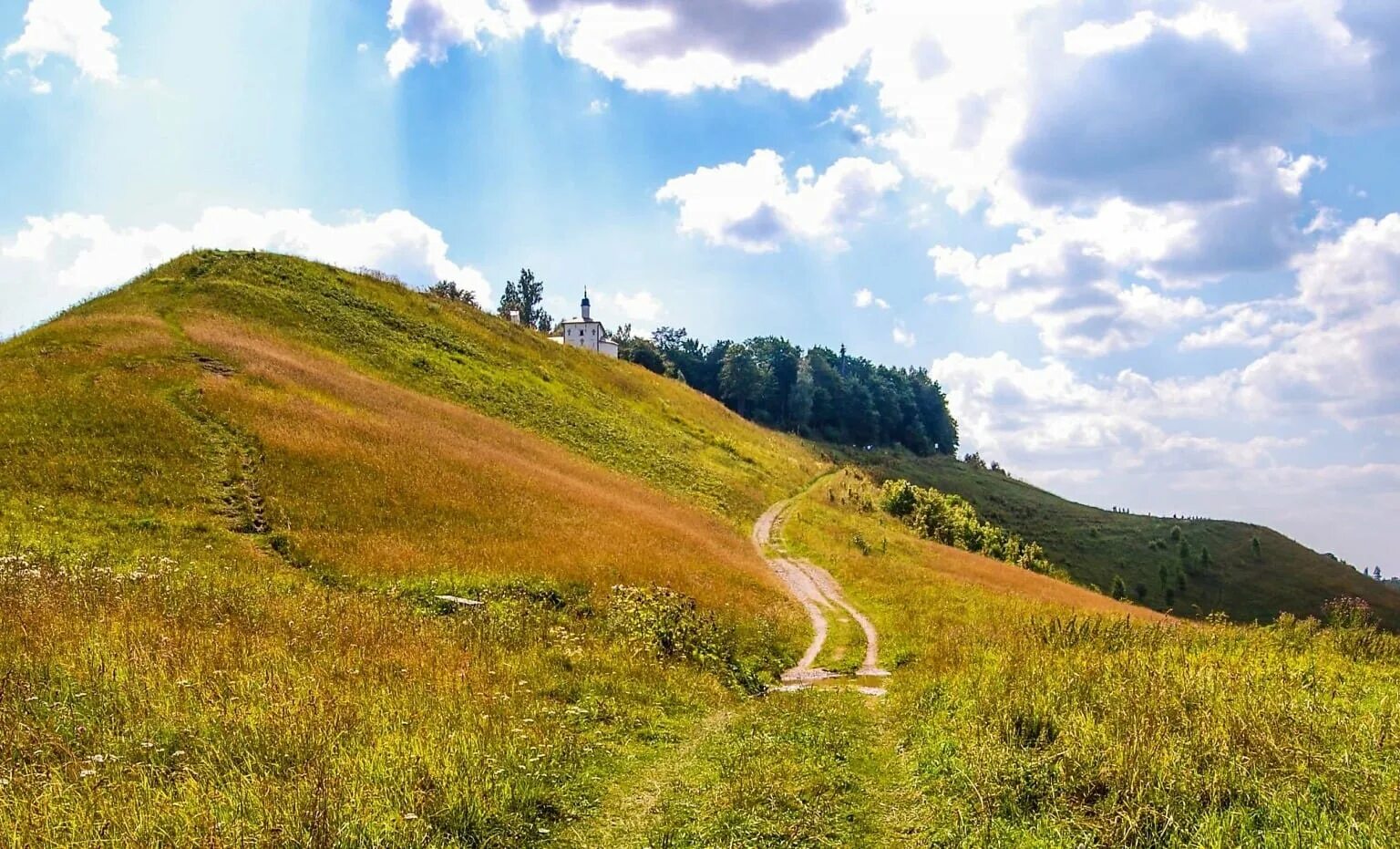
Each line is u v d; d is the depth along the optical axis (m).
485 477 34.03
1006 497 143.88
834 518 61.81
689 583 27.75
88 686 9.41
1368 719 9.05
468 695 11.65
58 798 6.79
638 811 8.73
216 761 8.12
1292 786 7.27
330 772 7.83
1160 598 104.75
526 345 77.19
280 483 26.80
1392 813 6.59
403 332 61.44
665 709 14.05
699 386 184.12
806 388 167.12
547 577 23.53
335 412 35.41
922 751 10.48
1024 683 11.39
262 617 14.94
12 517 20.53
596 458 56.78
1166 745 8.26
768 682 20.72
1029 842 7.16
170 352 35.53
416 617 17.56
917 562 49.34
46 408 26.61
